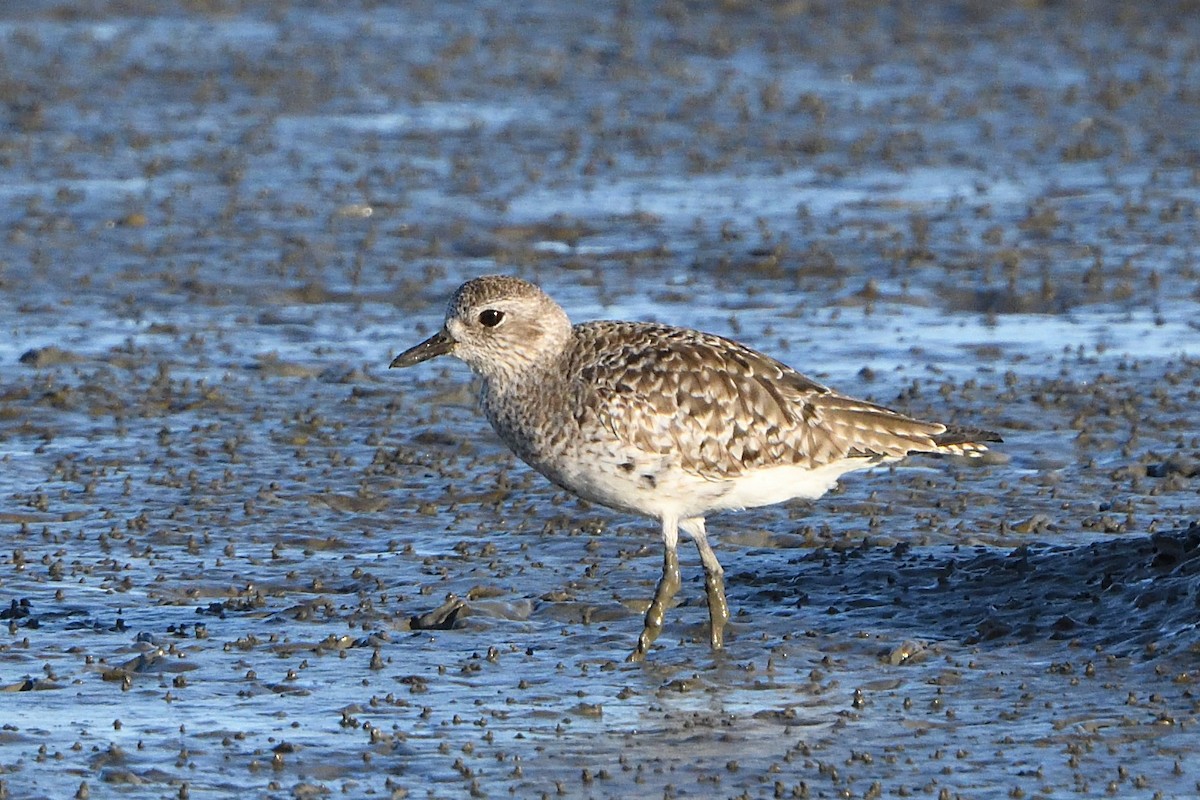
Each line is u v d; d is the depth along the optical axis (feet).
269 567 52.70
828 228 95.04
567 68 143.54
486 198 102.12
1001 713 40.70
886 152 114.11
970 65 143.02
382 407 68.74
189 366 73.77
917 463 61.82
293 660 45.01
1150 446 63.00
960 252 89.66
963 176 107.86
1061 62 143.23
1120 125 120.78
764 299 83.25
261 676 43.88
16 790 36.99
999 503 57.52
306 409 68.54
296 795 36.78
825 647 45.60
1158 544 48.08
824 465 46.06
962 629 46.47
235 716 41.27
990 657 44.27
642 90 134.92
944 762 38.04
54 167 108.99
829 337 77.15
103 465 62.08
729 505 46.14
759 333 77.56
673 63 144.77
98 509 57.77
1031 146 115.55
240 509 57.93
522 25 162.09
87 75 138.31
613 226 96.43
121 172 107.86
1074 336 77.20
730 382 45.24
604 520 56.65
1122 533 54.19
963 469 61.11
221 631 47.26
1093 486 59.00
